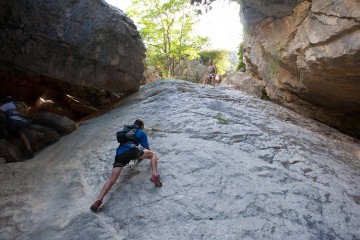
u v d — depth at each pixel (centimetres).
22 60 758
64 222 436
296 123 867
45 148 732
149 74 1814
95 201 463
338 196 490
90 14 786
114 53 858
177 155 560
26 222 451
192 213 423
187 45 1617
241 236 380
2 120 704
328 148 705
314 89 854
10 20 695
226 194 455
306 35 683
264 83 1195
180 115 724
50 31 736
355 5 521
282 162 568
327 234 396
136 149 480
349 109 934
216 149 573
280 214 421
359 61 575
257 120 745
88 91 1191
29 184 554
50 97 1097
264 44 913
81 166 594
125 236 400
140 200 459
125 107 882
